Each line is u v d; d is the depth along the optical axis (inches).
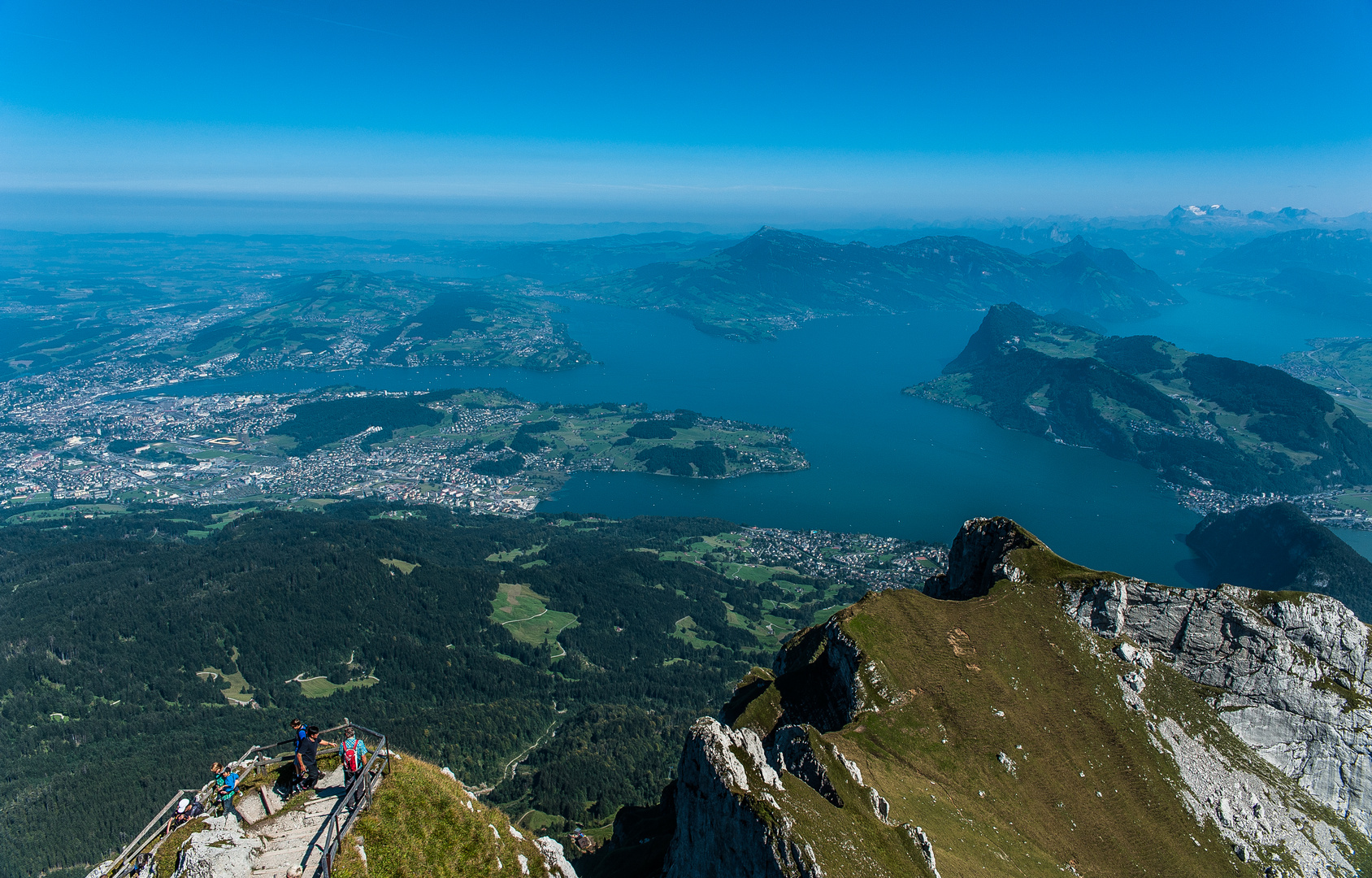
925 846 2834.6
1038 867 3198.8
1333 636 4530.0
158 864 1282.0
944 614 4658.0
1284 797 4062.5
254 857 1315.2
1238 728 4318.4
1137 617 4655.5
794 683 4547.2
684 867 2982.3
